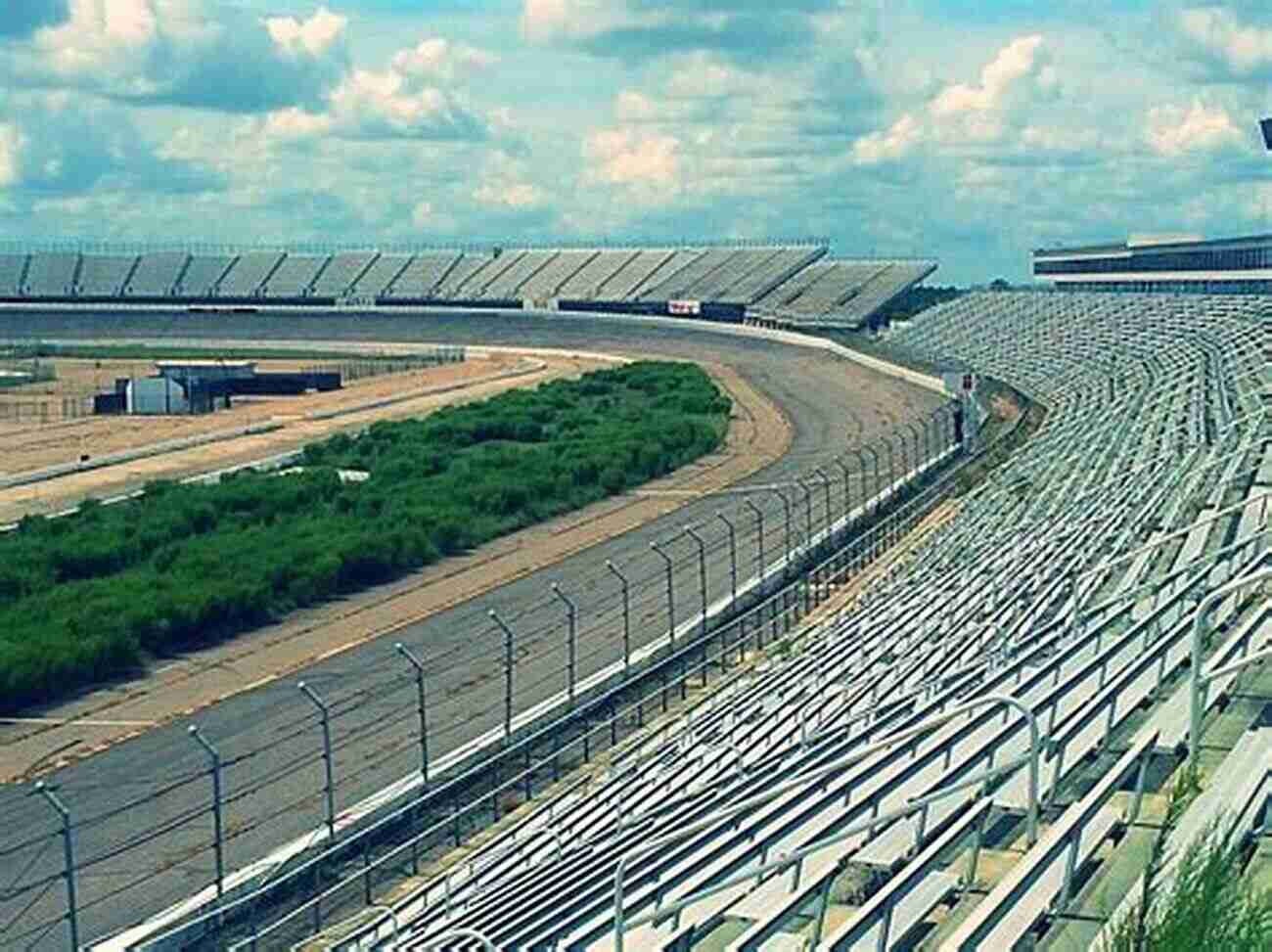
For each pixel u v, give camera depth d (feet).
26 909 81.92
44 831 93.09
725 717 98.53
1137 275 405.59
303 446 264.11
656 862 62.03
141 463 249.14
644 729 108.06
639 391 329.72
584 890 62.95
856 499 195.93
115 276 568.41
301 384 356.18
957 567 114.93
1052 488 126.72
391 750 105.60
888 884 42.57
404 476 221.25
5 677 117.70
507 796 97.50
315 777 100.78
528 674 123.44
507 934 61.87
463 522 180.04
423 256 570.05
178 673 127.44
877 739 62.13
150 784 100.73
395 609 149.28
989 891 42.60
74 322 527.81
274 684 123.65
